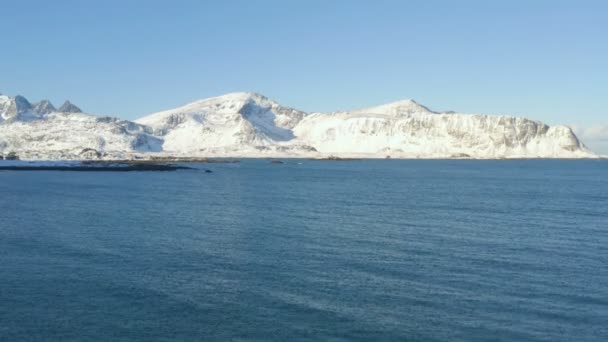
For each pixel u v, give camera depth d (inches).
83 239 2198.6
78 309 1333.7
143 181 5915.4
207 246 2079.2
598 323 1256.2
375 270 1707.7
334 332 1207.6
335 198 4217.5
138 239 2212.1
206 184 5664.4
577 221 2878.9
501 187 5748.0
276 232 2436.0
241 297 1428.4
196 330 1214.9
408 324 1253.1
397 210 3385.8
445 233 2444.6
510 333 1202.6
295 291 1483.8
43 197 3949.3
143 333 1198.3
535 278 1615.4
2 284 1523.1
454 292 1477.6
